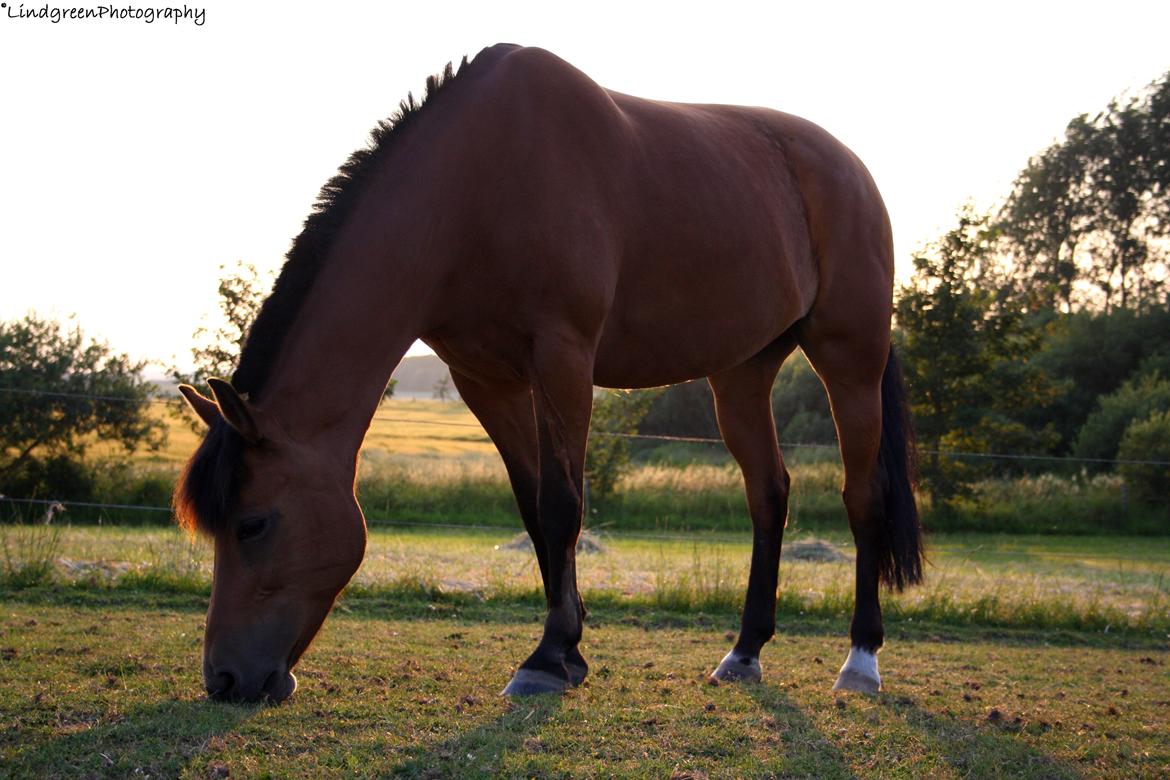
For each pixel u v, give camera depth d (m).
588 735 2.90
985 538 17.80
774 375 4.57
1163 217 36.66
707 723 3.14
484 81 3.48
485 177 3.35
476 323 3.47
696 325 3.87
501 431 3.90
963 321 18.94
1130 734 3.38
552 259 3.33
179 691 3.24
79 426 15.55
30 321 15.76
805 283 4.29
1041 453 20.86
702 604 6.48
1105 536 18.72
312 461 3.06
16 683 3.29
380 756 2.60
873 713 3.43
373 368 3.23
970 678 4.51
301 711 3.02
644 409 19.00
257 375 3.08
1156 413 20.92
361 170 3.30
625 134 3.67
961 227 19.03
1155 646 6.03
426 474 18.11
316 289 3.16
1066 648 5.79
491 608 6.13
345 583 3.18
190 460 2.99
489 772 2.50
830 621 6.32
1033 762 2.93
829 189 4.45
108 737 2.67
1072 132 38.38
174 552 6.95
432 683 3.62
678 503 18.50
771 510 4.40
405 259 3.25
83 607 5.39
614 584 7.35
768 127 4.41
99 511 14.82
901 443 4.50
